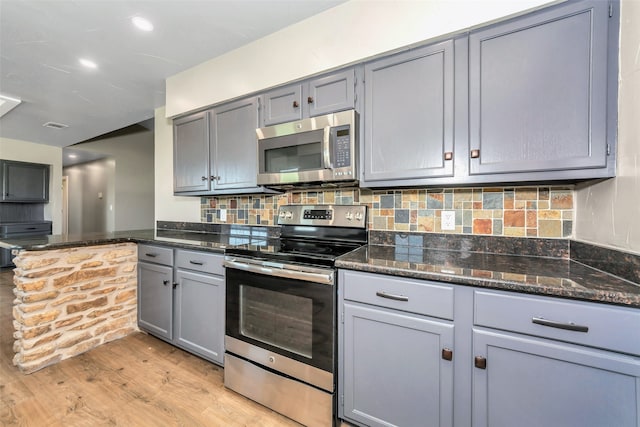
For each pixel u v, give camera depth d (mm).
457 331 1107
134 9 1649
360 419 1324
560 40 1174
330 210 1995
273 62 1894
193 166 2426
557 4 1172
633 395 861
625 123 1030
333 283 1362
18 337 1871
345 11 1624
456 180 1395
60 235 2438
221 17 1731
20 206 4922
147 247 2285
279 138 1866
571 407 938
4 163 4441
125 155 5922
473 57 1339
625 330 864
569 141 1165
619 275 1036
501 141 1290
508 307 1019
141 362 1985
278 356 1522
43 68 2314
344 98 1678
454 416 1121
